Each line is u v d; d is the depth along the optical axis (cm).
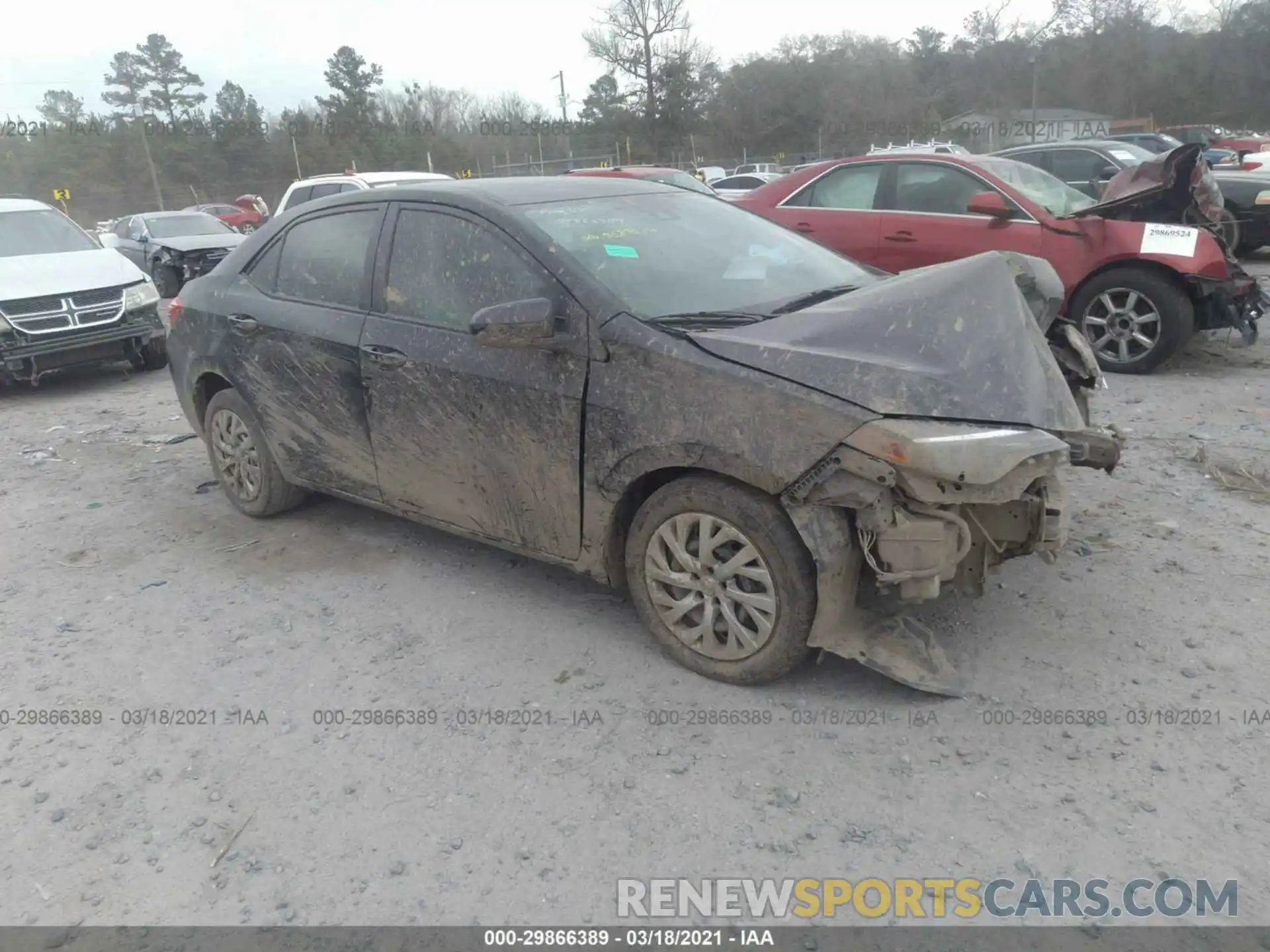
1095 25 5141
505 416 376
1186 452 566
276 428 485
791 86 5659
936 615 385
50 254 971
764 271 409
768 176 2767
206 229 1800
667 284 374
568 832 284
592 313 350
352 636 400
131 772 320
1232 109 5378
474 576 450
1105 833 273
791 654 331
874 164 827
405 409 411
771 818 285
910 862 267
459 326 391
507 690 356
